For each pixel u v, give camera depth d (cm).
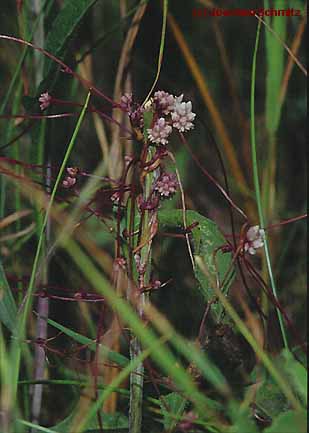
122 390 59
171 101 55
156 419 60
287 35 83
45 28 68
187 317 73
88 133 82
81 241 69
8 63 77
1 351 52
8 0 76
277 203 80
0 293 58
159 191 55
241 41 90
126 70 71
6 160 62
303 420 50
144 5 70
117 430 59
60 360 67
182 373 50
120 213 58
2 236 72
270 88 69
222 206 83
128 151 70
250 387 57
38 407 64
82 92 81
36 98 64
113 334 62
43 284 66
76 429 55
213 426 57
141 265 56
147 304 56
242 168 85
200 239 57
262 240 57
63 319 71
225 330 58
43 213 65
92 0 61
